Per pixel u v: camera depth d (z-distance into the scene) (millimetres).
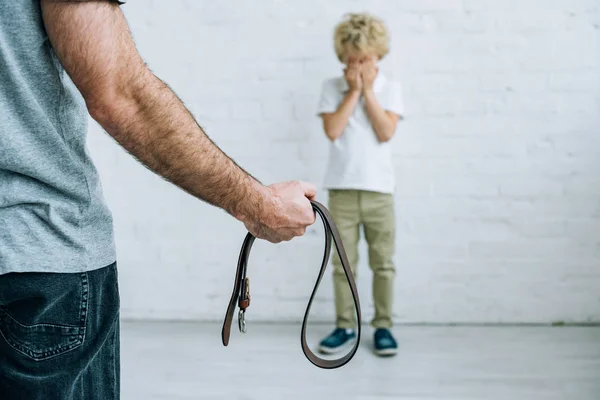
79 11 744
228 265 3213
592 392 2373
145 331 3123
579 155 3023
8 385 870
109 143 3203
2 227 810
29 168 800
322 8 3041
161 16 3123
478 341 2916
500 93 3025
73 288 863
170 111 809
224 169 860
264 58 3086
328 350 2809
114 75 770
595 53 2980
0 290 818
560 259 3070
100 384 974
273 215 915
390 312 2822
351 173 2803
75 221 862
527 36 2996
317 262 3148
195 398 2355
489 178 3061
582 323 3098
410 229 3105
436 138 3059
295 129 3094
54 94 809
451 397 2332
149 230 3232
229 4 3080
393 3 3021
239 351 2846
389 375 2549
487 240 3088
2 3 751
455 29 3012
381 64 3053
